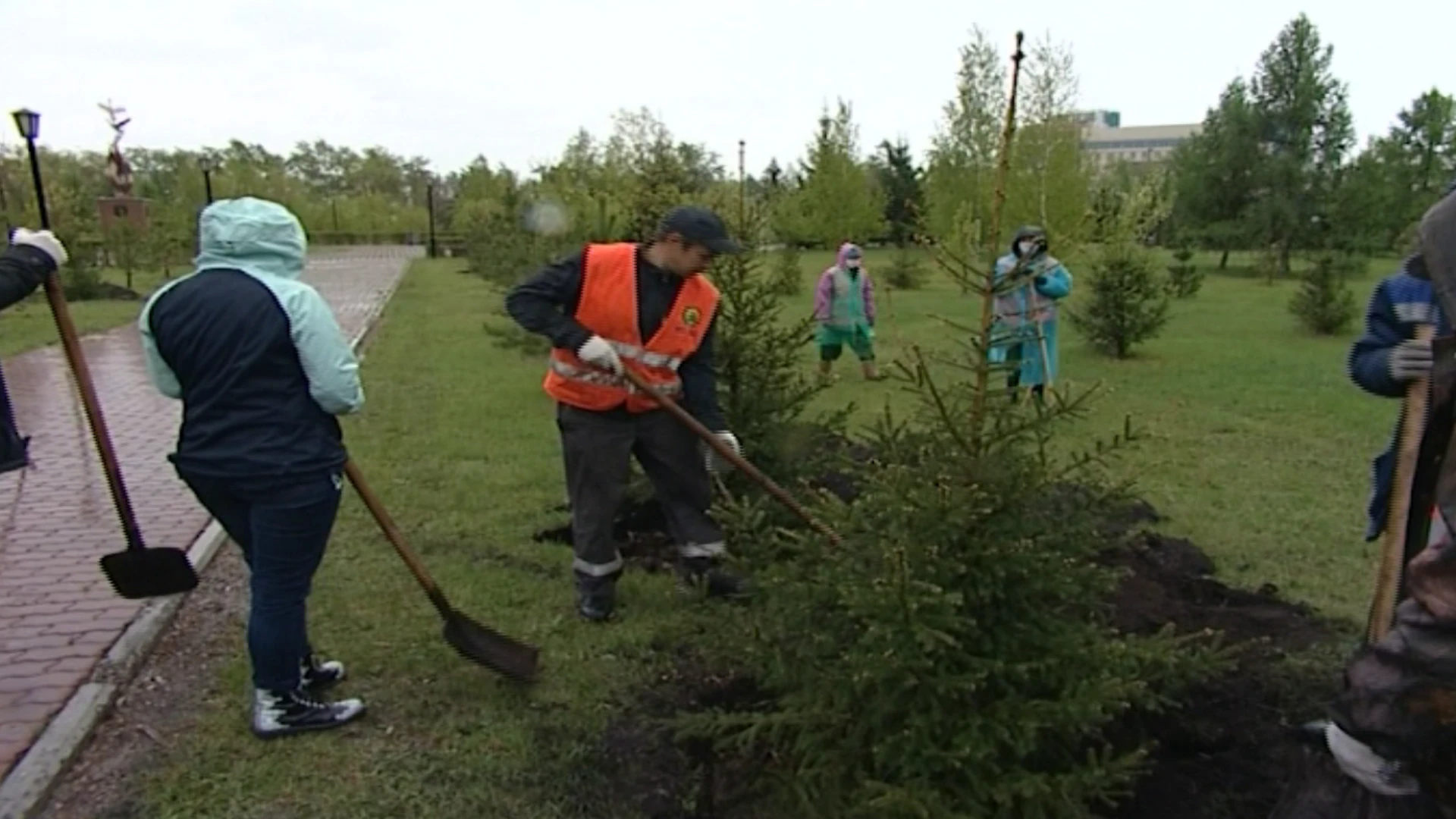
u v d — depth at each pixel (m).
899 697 2.47
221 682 3.73
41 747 3.19
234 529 3.23
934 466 2.51
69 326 3.11
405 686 3.67
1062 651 2.51
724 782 3.05
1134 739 3.01
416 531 5.43
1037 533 2.59
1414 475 2.08
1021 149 26.09
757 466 4.62
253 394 3.02
